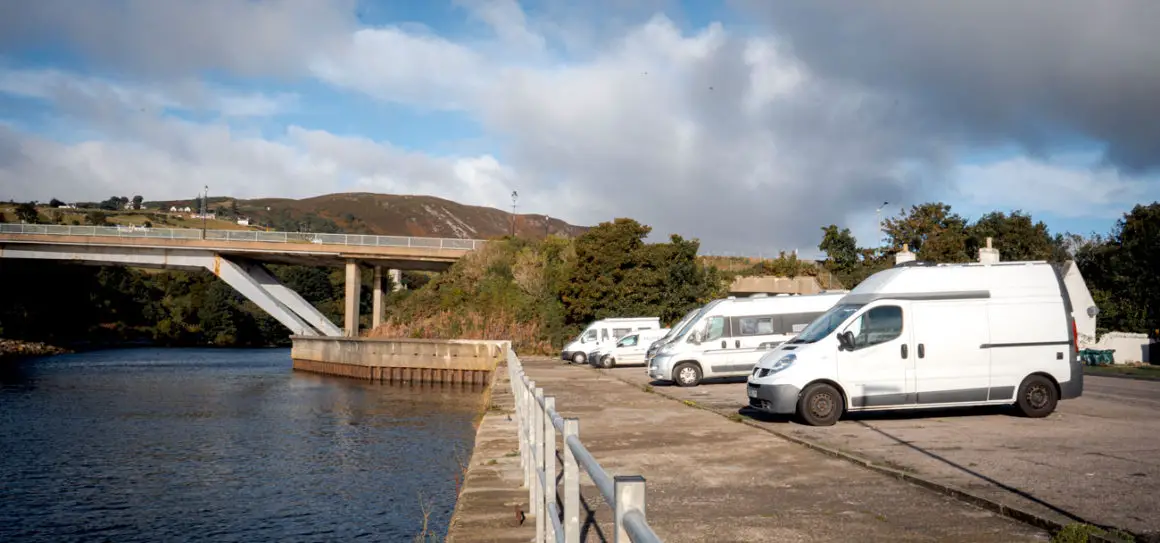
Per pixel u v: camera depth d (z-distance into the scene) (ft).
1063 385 43.14
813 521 21.75
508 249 196.13
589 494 26.30
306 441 83.41
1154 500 22.71
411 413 109.70
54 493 59.98
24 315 275.59
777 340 74.18
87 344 296.92
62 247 216.13
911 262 44.42
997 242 163.53
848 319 42.93
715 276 152.87
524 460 29.94
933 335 42.75
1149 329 125.90
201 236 208.44
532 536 22.02
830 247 186.80
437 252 201.46
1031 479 26.16
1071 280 118.52
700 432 40.98
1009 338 43.14
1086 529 18.71
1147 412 45.75
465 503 26.30
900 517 21.94
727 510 23.35
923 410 47.70
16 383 152.15
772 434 39.40
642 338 112.98
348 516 51.60
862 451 33.04
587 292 156.04
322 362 190.60
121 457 74.59
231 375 179.32
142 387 147.23
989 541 19.36
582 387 74.38
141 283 343.46
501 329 168.96
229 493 59.21
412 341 168.96
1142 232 139.23
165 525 50.98
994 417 43.83
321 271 354.95
